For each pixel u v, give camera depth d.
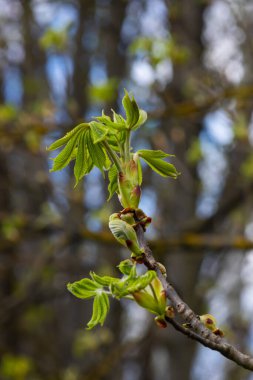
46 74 7.97
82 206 6.74
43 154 6.43
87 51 8.23
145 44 5.77
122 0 8.14
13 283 8.48
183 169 6.88
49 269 7.06
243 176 6.54
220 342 1.49
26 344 8.40
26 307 7.72
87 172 1.79
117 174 1.75
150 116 6.06
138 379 8.57
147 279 1.55
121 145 1.75
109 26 8.27
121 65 8.21
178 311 1.55
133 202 1.70
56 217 6.28
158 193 7.58
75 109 6.38
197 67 6.38
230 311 9.24
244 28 6.36
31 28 7.96
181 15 7.37
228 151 6.88
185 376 7.39
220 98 5.89
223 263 9.00
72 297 8.08
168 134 7.16
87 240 6.16
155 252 5.92
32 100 8.22
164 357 7.96
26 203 8.34
